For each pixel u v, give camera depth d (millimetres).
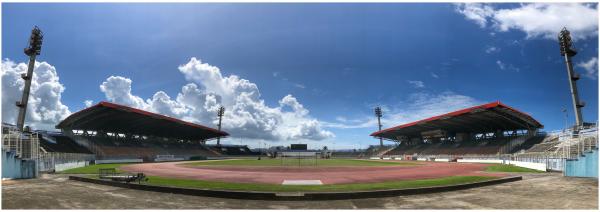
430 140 110000
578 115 61875
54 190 17375
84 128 76125
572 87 62969
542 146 58500
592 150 25594
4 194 15250
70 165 39688
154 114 73000
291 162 67688
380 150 135125
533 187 19812
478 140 87938
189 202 14648
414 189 17250
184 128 94812
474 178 24734
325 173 34781
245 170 40250
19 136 30578
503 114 65938
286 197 15391
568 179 24719
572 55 64062
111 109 63969
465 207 13539
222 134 117812
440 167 47344
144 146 90938
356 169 42188
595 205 13719
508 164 53406
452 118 73438
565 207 13305
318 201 15023
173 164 58594
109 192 17266
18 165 24031
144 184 18625
